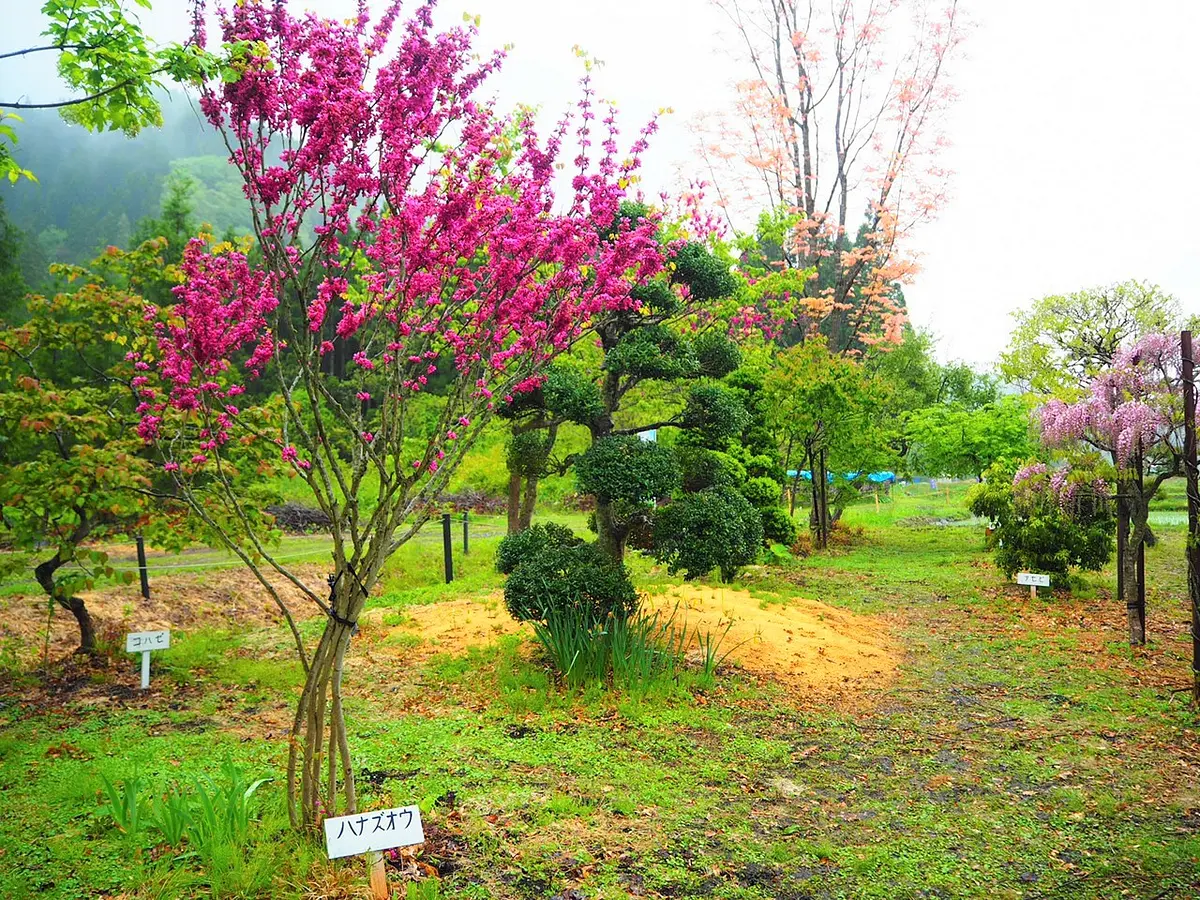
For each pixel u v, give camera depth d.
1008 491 15.00
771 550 15.30
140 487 6.86
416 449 11.07
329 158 3.66
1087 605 11.16
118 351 11.27
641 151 5.08
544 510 25.91
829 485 20.28
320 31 3.69
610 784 5.38
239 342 3.97
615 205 4.80
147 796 4.81
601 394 8.26
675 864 4.40
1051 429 10.19
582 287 4.87
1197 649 7.23
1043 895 4.20
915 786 5.56
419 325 4.26
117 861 4.14
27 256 33.44
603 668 7.34
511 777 5.41
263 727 6.23
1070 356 11.86
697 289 8.05
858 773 5.77
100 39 3.93
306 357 3.84
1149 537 16.41
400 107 3.69
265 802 4.78
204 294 3.77
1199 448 8.53
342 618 4.13
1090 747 6.25
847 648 8.95
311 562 14.48
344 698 7.02
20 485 6.71
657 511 8.23
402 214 3.79
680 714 6.68
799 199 24.38
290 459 3.88
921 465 24.23
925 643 9.51
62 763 5.46
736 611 9.74
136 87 4.16
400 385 4.09
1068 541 11.82
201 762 5.48
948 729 6.70
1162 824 4.96
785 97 24.17
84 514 7.52
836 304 23.53
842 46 23.55
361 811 4.71
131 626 10.00
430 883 3.94
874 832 4.88
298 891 3.90
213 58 3.50
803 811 5.15
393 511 4.14
